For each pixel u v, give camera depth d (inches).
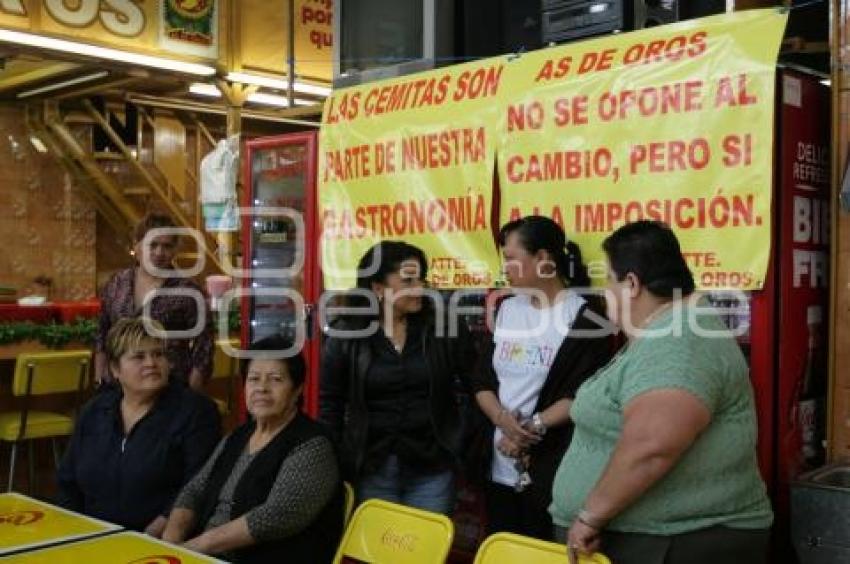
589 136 132.6
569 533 91.9
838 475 113.6
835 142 120.7
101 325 181.0
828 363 123.7
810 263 125.3
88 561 95.7
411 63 172.4
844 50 119.6
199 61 306.3
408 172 156.3
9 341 223.5
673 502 89.9
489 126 144.7
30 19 268.1
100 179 366.3
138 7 290.8
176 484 129.6
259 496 113.0
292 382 116.5
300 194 181.6
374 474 132.6
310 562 113.6
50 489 229.1
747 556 92.0
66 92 345.7
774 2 143.3
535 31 172.1
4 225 365.7
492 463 134.3
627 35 133.0
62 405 238.5
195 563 95.3
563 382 121.9
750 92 118.0
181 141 391.5
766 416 118.8
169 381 135.2
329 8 338.3
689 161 122.7
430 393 131.0
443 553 101.5
